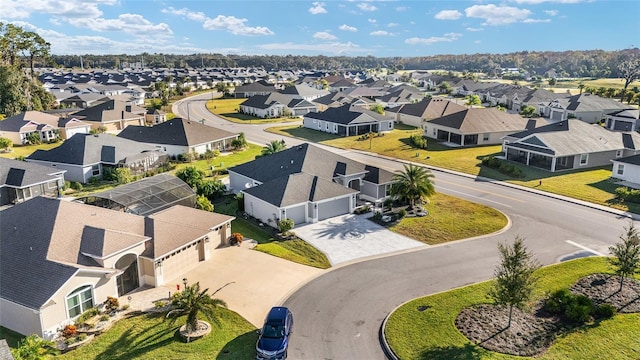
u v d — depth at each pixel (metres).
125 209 37.34
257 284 29.12
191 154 66.00
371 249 34.41
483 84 160.12
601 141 60.84
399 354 21.53
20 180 46.22
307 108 113.19
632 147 60.31
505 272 23.22
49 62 124.38
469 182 52.94
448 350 21.58
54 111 95.56
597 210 42.38
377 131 86.88
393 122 89.75
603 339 22.08
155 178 43.44
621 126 84.06
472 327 23.45
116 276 27.03
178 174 49.59
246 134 87.38
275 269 31.33
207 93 164.50
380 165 61.91
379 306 26.06
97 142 58.72
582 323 23.59
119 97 125.62
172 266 30.11
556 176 54.50
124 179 53.38
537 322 23.86
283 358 21.27
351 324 24.33
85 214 29.97
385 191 46.34
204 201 42.50
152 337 23.41
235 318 25.11
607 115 86.88
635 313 24.41
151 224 31.27
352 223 40.06
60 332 23.69
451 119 78.19
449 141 76.94
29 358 20.33
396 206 44.00
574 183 51.22
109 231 28.25
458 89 163.88
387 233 37.59
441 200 46.00
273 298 27.33
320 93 139.62
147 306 26.56
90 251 26.78
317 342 22.75
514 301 22.02
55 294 23.28
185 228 32.09
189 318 23.28
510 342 22.09
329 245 35.22
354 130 84.50
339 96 120.88
